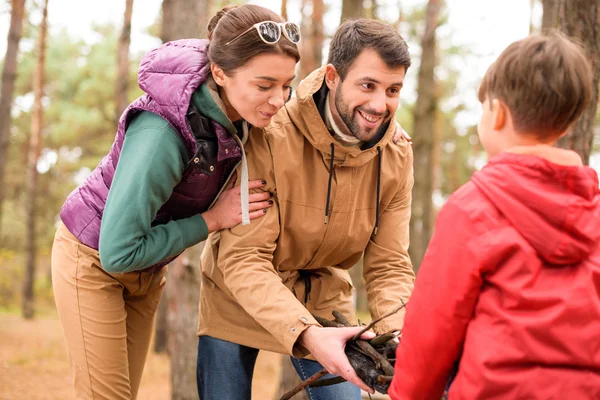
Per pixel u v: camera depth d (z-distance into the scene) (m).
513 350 1.56
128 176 2.18
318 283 2.68
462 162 23.42
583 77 1.64
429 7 11.19
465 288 1.63
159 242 2.25
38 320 15.83
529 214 1.58
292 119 2.43
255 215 2.38
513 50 1.69
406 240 2.66
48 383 8.16
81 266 2.49
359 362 2.07
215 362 2.66
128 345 2.75
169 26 7.70
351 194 2.47
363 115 2.27
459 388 1.63
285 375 5.86
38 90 14.88
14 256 22.34
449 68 18.75
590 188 1.61
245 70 2.16
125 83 10.20
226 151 2.30
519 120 1.67
